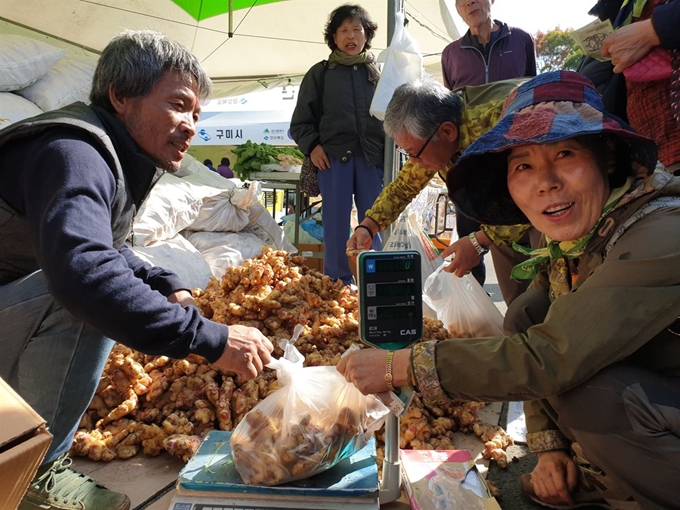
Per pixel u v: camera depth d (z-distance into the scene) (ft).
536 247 8.34
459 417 7.23
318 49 23.70
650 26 6.57
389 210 10.21
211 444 5.66
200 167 15.01
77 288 4.15
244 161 19.33
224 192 13.44
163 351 4.52
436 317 9.53
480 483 5.49
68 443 5.36
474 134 7.71
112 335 4.37
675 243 3.99
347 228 13.30
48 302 4.98
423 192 18.38
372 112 12.10
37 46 13.56
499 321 9.11
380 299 4.67
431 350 4.59
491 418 7.63
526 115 4.34
